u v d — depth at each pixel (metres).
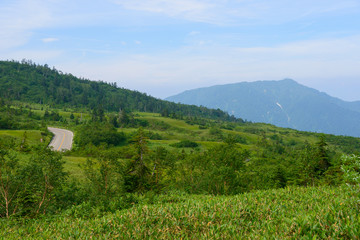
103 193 17.66
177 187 30.69
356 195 9.02
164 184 30.50
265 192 12.34
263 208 8.81
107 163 18.94
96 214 12.58
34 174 16.81
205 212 8.56
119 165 20.95
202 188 29.62
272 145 173.25
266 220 7.63
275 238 6.03
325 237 5.92
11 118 156.75
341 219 6.78
